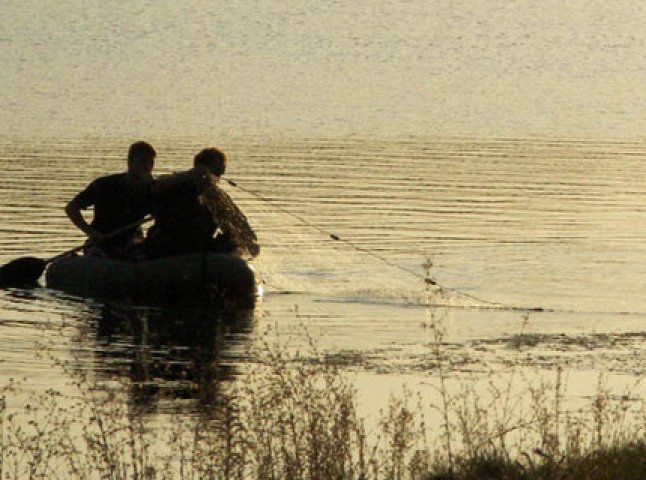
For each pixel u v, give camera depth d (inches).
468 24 7180.1
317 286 2412.6
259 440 1440.7
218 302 2309.3
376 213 3070.9
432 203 3198.8
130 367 1891.0
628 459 1393.9
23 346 2016.5
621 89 5497.1
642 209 3176.7
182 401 1694.1
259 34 6683.1
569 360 1929.1
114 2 7440.9
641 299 2326.5
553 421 1582.2
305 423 1475.1
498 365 1899.6
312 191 3321.9
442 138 4266.7
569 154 4001.0
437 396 1744.6
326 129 4384.8
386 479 1433.3
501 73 5841.5
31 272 2445.9
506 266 2568.9
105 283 2368.4
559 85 5565.9
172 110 4697.3
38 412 1670.8
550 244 2773.1
